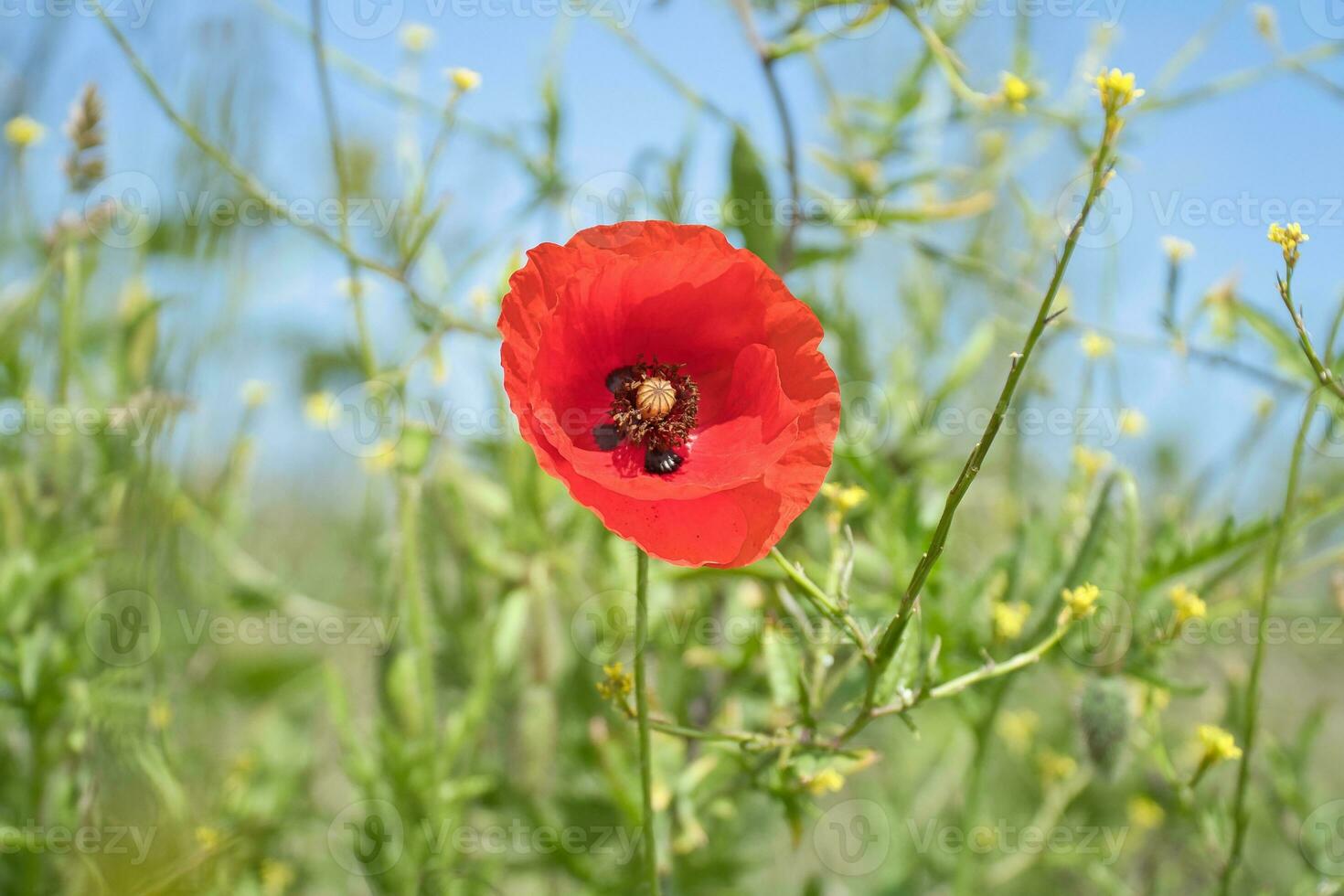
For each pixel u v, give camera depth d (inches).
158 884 18.7
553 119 20.9
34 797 19.1
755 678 20.7
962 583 19.3
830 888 23.6
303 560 24.2
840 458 20.4
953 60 19.0
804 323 15.9
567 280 15.7
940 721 23.2
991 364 23.6
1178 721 24.0
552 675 21.5
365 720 22.0
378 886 19.3
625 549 19.3
